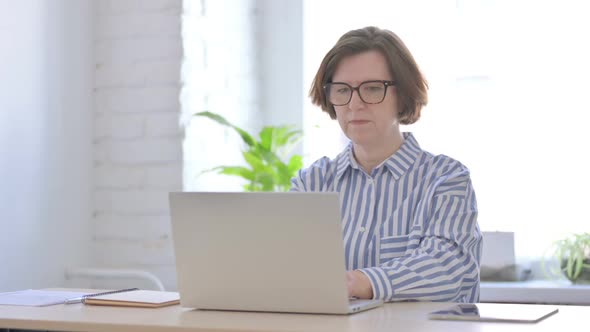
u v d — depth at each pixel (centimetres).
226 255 176
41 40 317
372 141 224
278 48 390
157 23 338
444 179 215
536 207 355
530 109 356
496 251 338
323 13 383
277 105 389
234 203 174
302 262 171
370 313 174
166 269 335
